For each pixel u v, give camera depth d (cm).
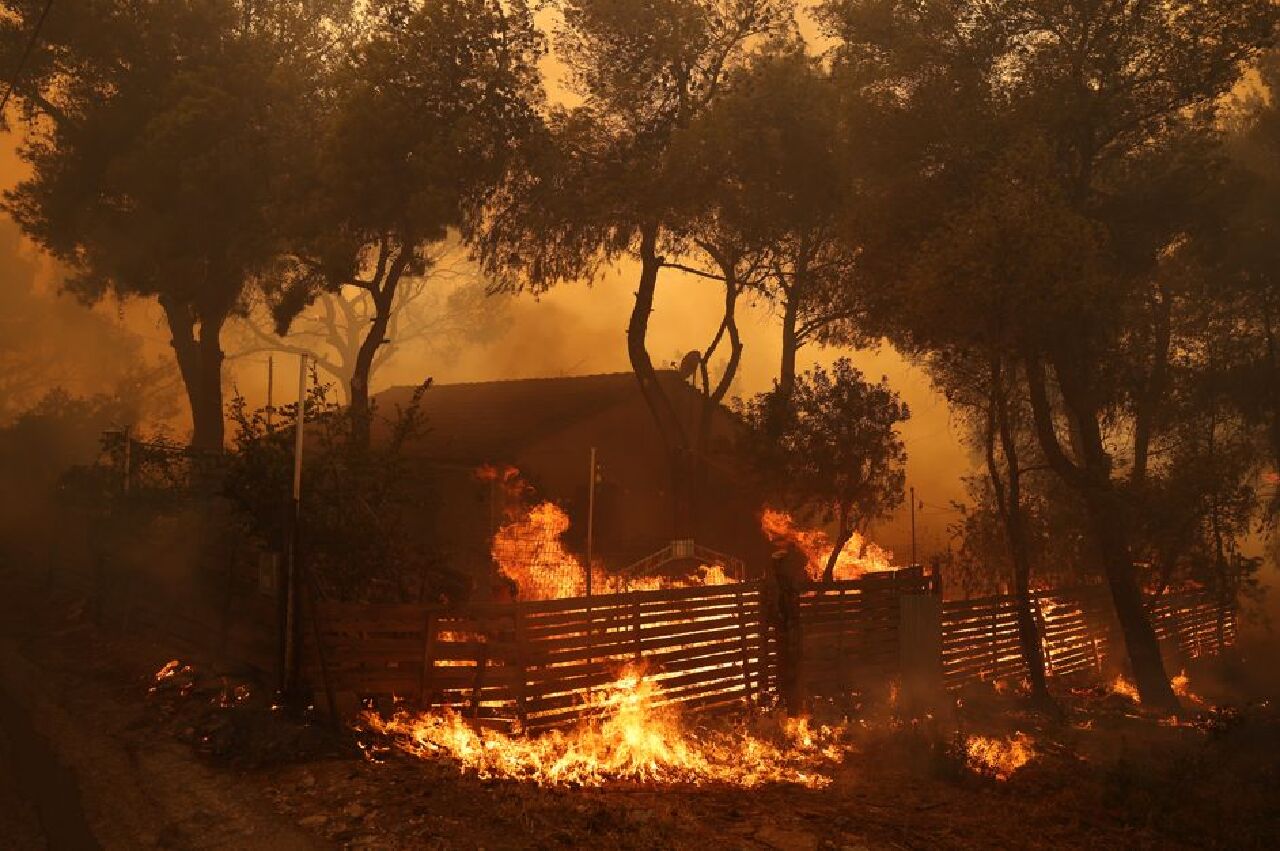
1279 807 1147
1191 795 1150
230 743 977
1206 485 2075
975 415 2719
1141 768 1252
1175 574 2586
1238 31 2047
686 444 2820
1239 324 2981
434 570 1306
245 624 1227
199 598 1352
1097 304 1953
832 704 1524
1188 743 1586
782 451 2269
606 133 2833
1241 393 2800
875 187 2384
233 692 1136
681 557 2688
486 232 2898
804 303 2983
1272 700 2275
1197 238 2367
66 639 1531
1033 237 1767
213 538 1382
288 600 1095
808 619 1559
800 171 2714
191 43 3089
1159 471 2262
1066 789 1170
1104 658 2289
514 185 2816
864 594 1653
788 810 978
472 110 2658
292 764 948
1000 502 1955
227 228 2948
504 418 2973
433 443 2875
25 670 1309
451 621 1133
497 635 1164
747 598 1462
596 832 842
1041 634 2070
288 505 1098
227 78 2961
